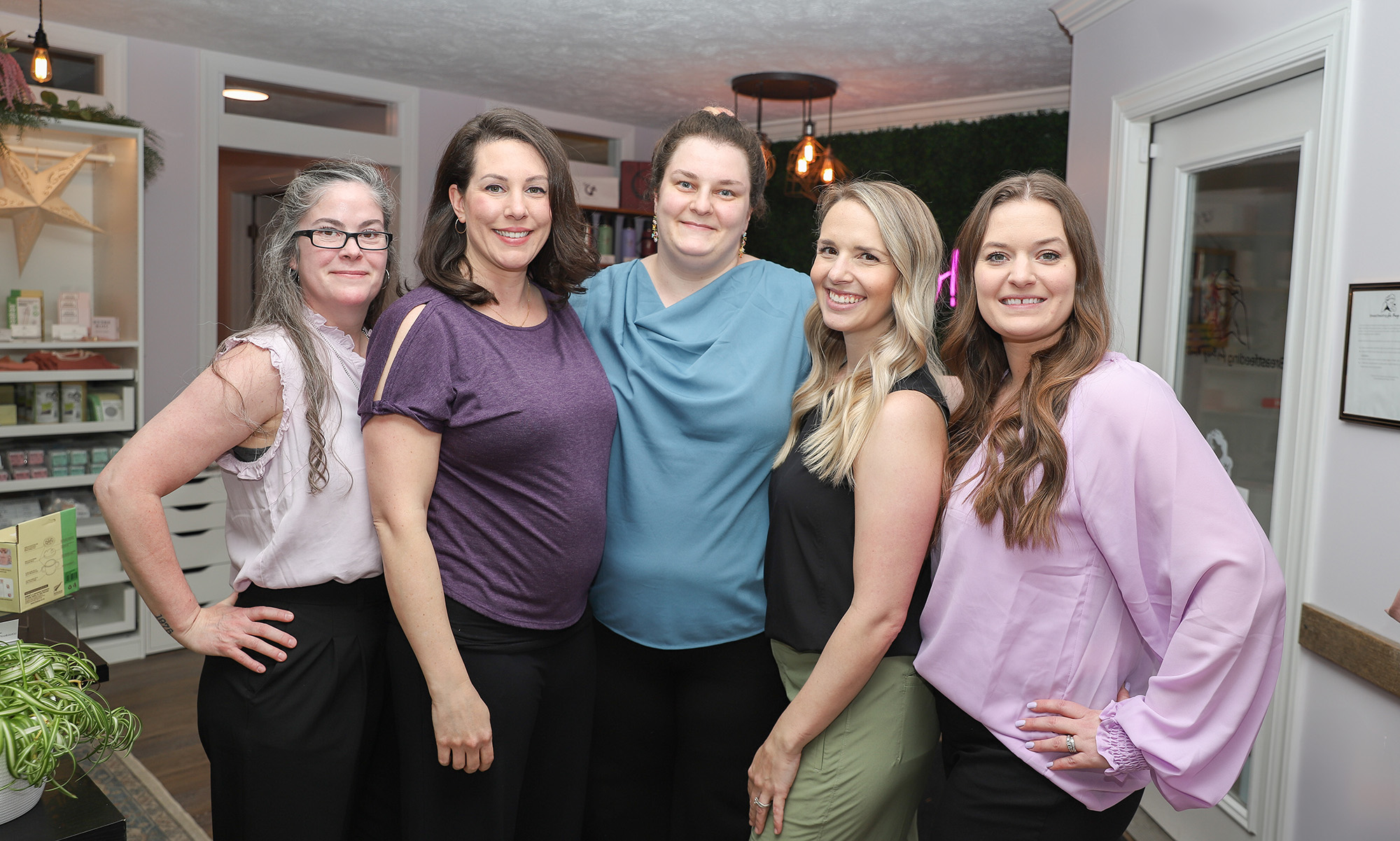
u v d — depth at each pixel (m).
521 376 1.47
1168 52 2.82
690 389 1.64
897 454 1.40
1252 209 2.57
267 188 5.40
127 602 3.90
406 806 1.53
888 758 1.50
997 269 1.36
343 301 1.57
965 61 4.30
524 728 1.53
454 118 5.26
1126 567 1.28
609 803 1.84
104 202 3.80
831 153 5.07
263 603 1.54
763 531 1.69
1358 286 2.02
